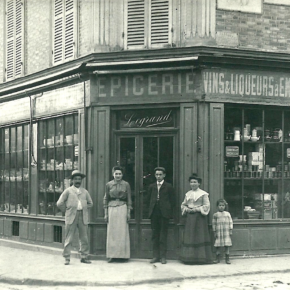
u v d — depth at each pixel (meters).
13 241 13.60
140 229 10.97
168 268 9.95
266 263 10.41
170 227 10.76
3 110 14.52
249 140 11.12
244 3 11.11
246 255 10.97
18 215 13.59
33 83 12.94
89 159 11.22
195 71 10.66
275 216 11.33
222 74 10.76
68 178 12.17
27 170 13.62
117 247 10.56
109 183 10.80
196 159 10.59
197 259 10.20
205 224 10.34
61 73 11.85
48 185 12.85
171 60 10.58
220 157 10.71
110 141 11.16
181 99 10.70
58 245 12.27
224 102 10.74
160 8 11.07
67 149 12.21
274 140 11.34
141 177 11.04
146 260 10.79
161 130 10.90
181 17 10.94
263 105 11.09
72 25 12.19
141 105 10.95
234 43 11.01
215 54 10.56
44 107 12.84
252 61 10.81
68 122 12.20
